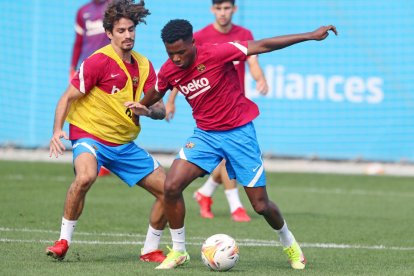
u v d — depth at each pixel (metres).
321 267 26.77
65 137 26.19
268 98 62.59
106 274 24.02
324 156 62.72
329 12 62.44
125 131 27.45
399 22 61.75
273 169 62.91
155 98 26.84
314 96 62.38
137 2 27.55
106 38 50.00
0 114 64.62
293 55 62.19
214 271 25.27
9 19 64.12
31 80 64.25
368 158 62.56
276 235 34.66
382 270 26.08
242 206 43.06
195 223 38.00
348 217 40.91
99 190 49.62
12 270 24.41
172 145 63.25
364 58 62.09
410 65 61.69
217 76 25.92
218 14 38.66
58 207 41.06
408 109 61.84
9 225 35.00
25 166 59.53
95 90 27.12
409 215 42.03
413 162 62.19
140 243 31.39
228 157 26.53
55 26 64.06
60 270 24.56
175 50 25.27
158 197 27.55
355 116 62.31
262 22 63.06
